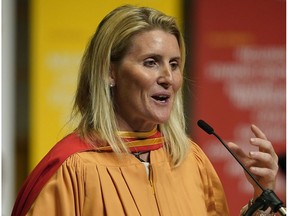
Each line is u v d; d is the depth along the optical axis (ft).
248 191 40.14
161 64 20.15
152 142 21.34
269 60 40.29
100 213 19.58
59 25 38.83
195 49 39.78
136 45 20.11
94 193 19.70
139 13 20.52
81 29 38.81
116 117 20.89
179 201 20.81
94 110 20.65
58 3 38.78
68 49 38.96
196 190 21.59
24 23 38.81
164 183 20.89
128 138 20.83
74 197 19.72
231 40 40.06
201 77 39.91
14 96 38.88
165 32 20.43
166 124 22.00
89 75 21.01
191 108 39.68
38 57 38.96
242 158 22.04
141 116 20.33
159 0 38.83
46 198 19.65
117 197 19.86
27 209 19.90
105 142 20.48
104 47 20.51
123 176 20.21
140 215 19.90
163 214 20.29
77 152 20.12
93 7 38.73
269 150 21.56
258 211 21.59
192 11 39.60
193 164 22.29
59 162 19.98
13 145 38.86
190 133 39.63
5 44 38.50
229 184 40.14
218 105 40.04
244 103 40.29
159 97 20.20
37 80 39.01
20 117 39.01
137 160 20.68
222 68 40.06
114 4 38.60
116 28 20.39
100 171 19.97
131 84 20.15
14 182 38.70
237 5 40.01
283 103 40.37
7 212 38.19
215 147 40.01
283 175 39.83
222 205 22.86
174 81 20.24
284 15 40.11
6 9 38.45
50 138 39.22
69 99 39.11
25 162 39.04
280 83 40.34
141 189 20.31
